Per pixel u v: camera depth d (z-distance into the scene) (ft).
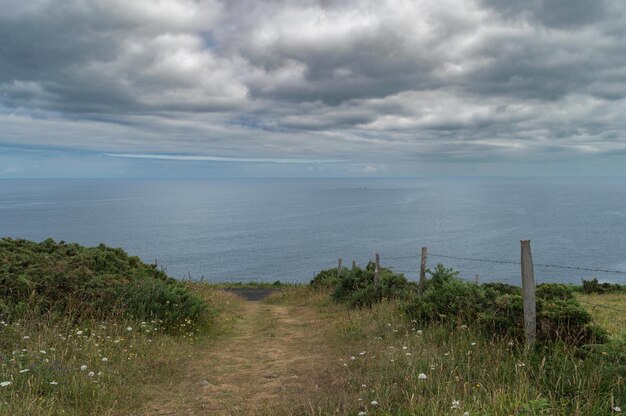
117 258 49.21
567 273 449.48
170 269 443.32
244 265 474.08
